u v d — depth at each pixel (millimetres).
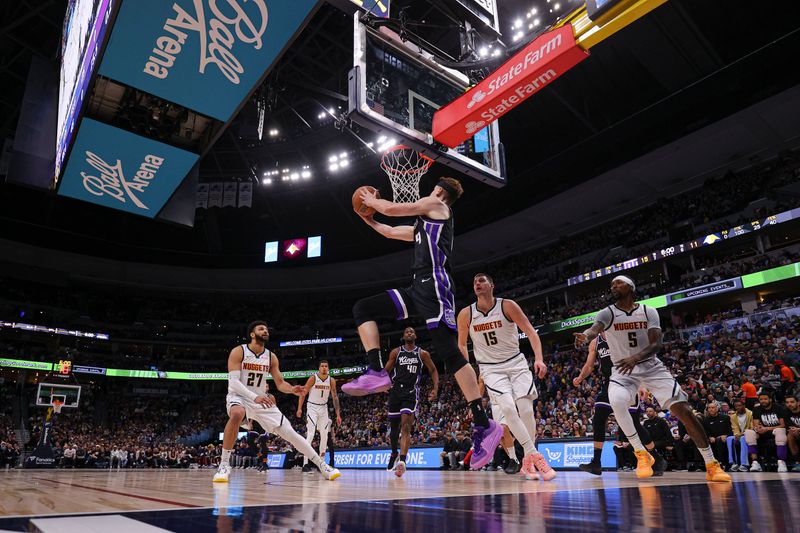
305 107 27125
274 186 32500
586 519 1453
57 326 32156
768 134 22672
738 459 8188
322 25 21172
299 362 35000
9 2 19031
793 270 18750
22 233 31422
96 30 7207
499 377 4480
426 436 17094
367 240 36156
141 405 33156
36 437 25609
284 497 2588
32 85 11180
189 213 12836
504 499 2195
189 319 37250
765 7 19328
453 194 3580
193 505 2100
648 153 24953
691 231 23953
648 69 21453
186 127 10508
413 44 6504
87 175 11219
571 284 27000
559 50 4980
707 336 18922
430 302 3238
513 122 26078
